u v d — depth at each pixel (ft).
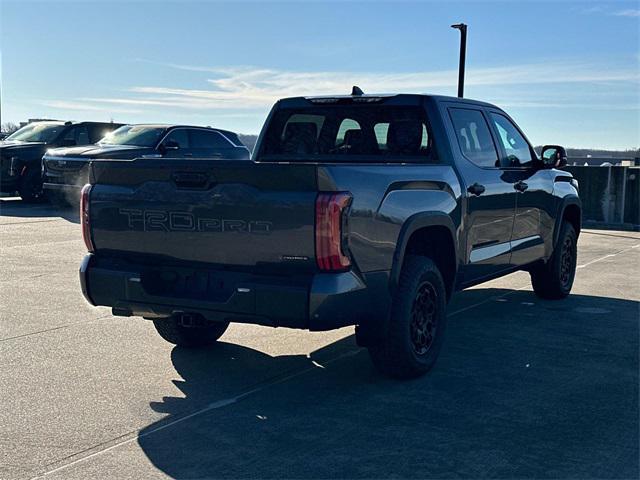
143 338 21.29
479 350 20.42
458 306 26.40
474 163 20.95
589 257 38.88
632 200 56.44
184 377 17.79
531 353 20.12
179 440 13.91
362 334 16.72
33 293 26.84
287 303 14.84
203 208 15.56
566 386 17.28
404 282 17.12
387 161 20.94
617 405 15.98
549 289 27.07
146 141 52.54
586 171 57.77
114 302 17.03
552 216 25.91
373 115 21.13
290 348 20.62
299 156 22.50
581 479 12.37
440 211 18.31
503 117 23.66
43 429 14.38
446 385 17.31
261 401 16.14
